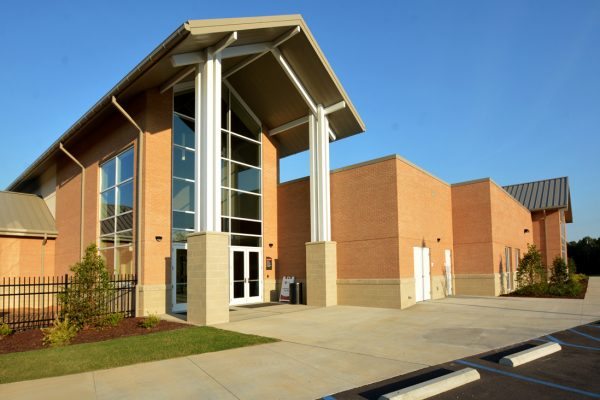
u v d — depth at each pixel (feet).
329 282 56.13
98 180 60.75
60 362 26.04
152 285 48.85
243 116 64.69
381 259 53.47
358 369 24.27
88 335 36.06
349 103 58.13
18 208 75.05
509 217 81.05
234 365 25.30
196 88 45.42
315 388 21.04
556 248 111.04
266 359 26.66
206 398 19.80
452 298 62.44
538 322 39.50
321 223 57.16
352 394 20.11
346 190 58.29
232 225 60.23
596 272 173.17
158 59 43.98
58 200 73.97
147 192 49.98
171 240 51.60
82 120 55.98
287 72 54.90
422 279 58.34
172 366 25.13
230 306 56.54
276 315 46.73
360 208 56.39
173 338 33.14
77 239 65.36
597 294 69.05
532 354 25.64
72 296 38.99
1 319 43.50
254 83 60.95
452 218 71.36
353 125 62.23
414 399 18.95
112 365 25.32
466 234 69.92
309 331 36.35
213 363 25.76
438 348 29.27
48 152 69.21
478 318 42.57
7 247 68.49
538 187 117.29
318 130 59.11
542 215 113.80
